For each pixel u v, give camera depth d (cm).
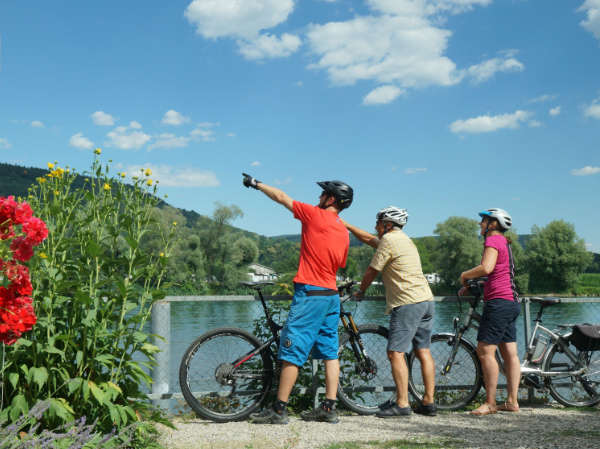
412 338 454
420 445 357
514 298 469
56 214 323
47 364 307
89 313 316
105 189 333
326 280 418
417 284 454
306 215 421
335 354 432
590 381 506
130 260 330
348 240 431
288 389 418
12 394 303
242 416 441
